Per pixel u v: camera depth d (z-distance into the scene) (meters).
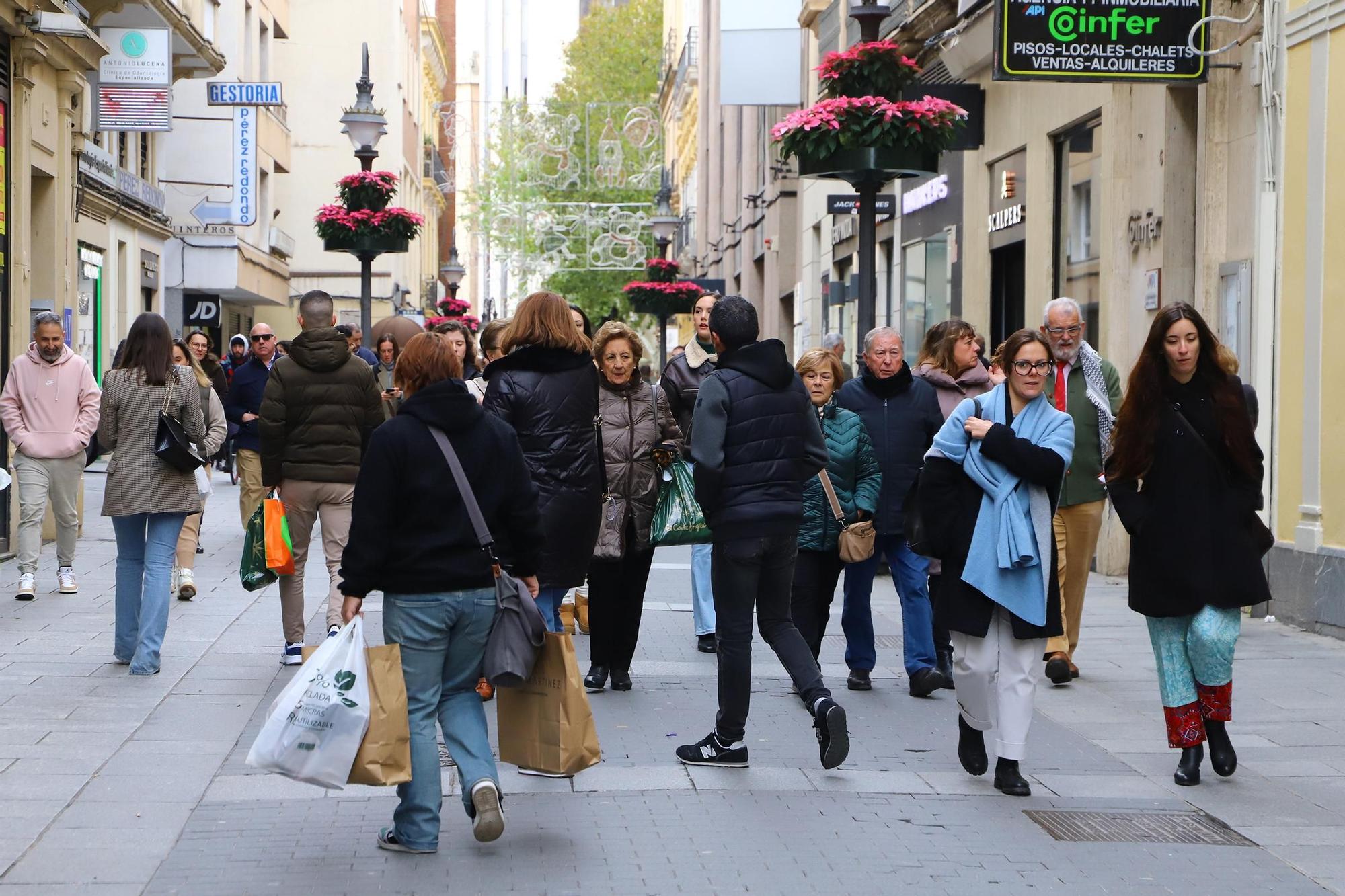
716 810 7.93
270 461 11.36
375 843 7.25
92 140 29.86
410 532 6.93
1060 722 10.22
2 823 7.46
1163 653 8.73
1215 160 16.03
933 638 11.09
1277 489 14.55
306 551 11.60
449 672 7.12
